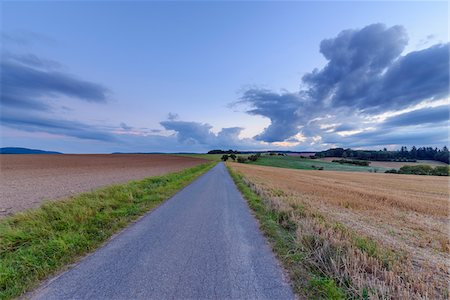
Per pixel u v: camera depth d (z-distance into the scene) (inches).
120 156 3280.0
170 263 163.5
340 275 139.9
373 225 291.9
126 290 129.3
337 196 536.7
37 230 210.7
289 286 135.0
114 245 198.1
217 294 126.1
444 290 135.2
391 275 137.9
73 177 832.9
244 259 171.8
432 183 1238.3
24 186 587.8
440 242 231.0
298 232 212.7
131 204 355.6
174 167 1654.8
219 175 1134.4
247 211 340.8
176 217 298.4
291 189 637.3
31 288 130.8
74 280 139.6
